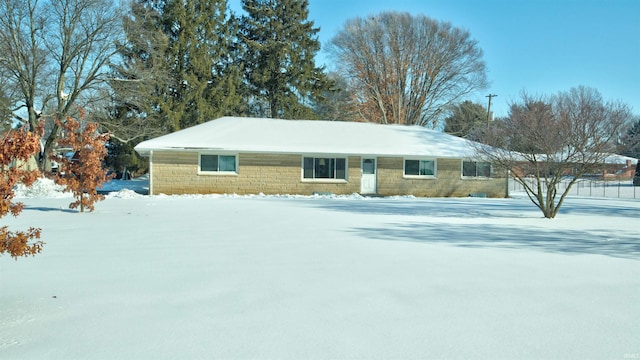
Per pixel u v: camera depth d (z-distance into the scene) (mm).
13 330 4391
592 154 15047
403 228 11945
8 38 27828
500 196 27984
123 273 6625
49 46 29328
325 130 29016
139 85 32250
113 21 30062
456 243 9617
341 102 49094
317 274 6645
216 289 5816
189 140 25344
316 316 4812
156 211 15656
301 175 25906
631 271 7020
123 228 11336
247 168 25359
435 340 4191
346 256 8008
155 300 5340
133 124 33781
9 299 5336
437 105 47812
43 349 3959
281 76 44625
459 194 27609
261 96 45000
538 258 8016
